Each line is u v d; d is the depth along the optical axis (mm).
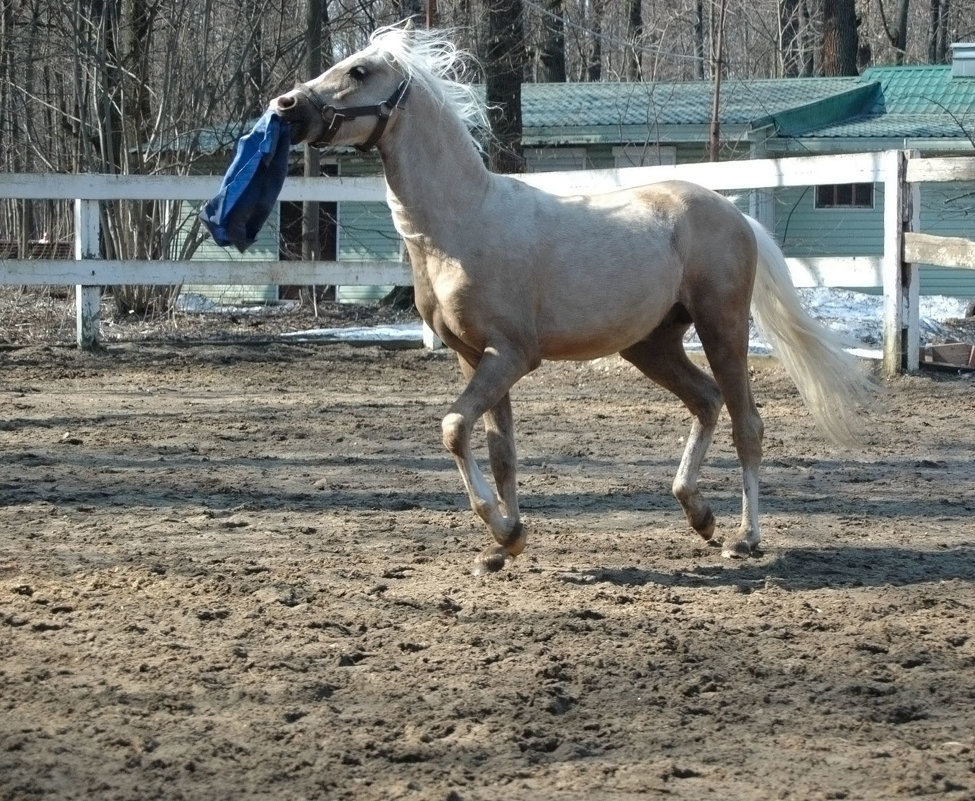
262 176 6434
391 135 6512
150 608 6008
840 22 40281
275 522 7965
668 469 9875
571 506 8586
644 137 28734
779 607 6199
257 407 12820
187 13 25250
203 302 24938
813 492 9117
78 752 4336
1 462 9828
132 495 8719
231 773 4195
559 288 6695
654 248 6918
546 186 17125
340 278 17172
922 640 5680
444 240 6531
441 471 9727
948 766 4293
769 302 7641
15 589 6258
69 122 25844
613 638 5672
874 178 14070
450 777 4180
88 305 16844
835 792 4090
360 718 4672
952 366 14281
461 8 25875
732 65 51469
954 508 8609
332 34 27969
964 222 28359
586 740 4523
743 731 4629
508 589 6480
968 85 32344
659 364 7543
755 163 15094
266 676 5098
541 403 13242
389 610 6035
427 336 17312
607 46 44719
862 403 7898
